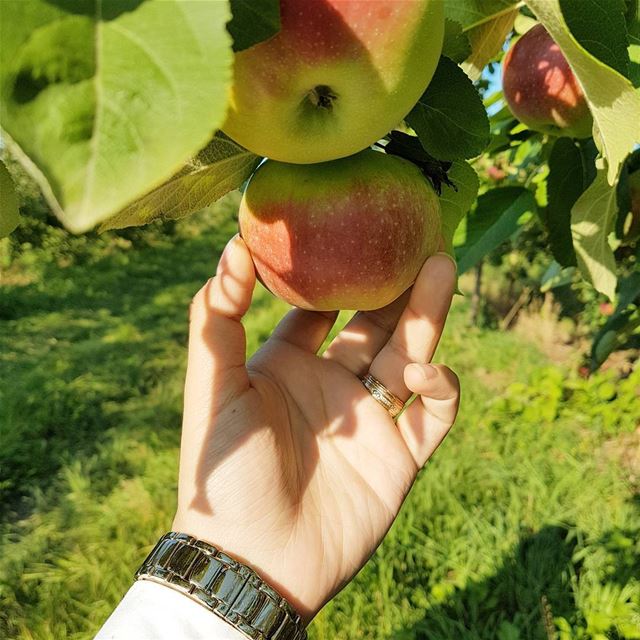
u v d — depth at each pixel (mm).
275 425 282
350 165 219
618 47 189
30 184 2629
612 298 289
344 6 146
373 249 217
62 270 2699
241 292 256
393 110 168
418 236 228
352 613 765
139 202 202
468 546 874
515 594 788
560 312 1915
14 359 1693
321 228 215
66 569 879
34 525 992
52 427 1297
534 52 327
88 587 854
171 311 2221
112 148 89
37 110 89
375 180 218
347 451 298
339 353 323
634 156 341
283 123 168
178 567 237
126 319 2115
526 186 416
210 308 261
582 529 886
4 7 88
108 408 1394
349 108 165
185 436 272
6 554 922
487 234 406
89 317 2145
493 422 1197
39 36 89
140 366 1640
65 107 89
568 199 346
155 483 1061
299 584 257
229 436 265
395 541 871
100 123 89
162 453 1170
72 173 87
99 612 809
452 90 194
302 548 263
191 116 90
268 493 263
